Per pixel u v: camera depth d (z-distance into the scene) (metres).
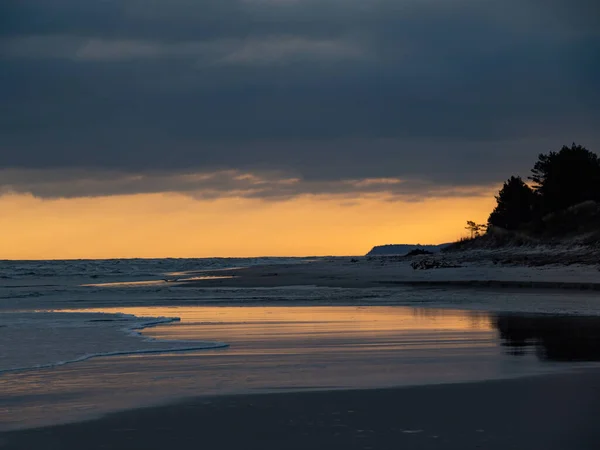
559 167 93.31
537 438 10.01
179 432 10.53
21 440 10.19
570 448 9.54
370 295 44.16
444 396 12.76
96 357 18.27
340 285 58.09
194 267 143.88
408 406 12.02
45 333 23.78
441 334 22.69
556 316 28.53
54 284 70.25
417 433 10.32
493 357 17.56
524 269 64.75
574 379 14.28
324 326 25.59
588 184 91.25
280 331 24.12
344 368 16.08
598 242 75.06
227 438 10.20
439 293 44.56
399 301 38.47
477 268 70.00
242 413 11.63
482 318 27.98
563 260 69.12
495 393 12.97
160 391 13.52
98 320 28.73
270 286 58.16
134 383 14.47
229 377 15.05
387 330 24.03
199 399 12.75
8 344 20.81
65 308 37.03
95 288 58.50
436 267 79.00
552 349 18.97
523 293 42.69
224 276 84.62
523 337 21.69
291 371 15.72
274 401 12.51
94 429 10.73
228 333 23.62
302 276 77.50
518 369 15.59
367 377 14.80
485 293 43.47
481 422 10.89
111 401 12.66
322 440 10.05
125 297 45.62
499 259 78.00
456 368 15.84
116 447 9.84
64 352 19.16
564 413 11.41
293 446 9.79
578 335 22.09
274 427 10.74
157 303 39.88
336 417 11.31
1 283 74.12
